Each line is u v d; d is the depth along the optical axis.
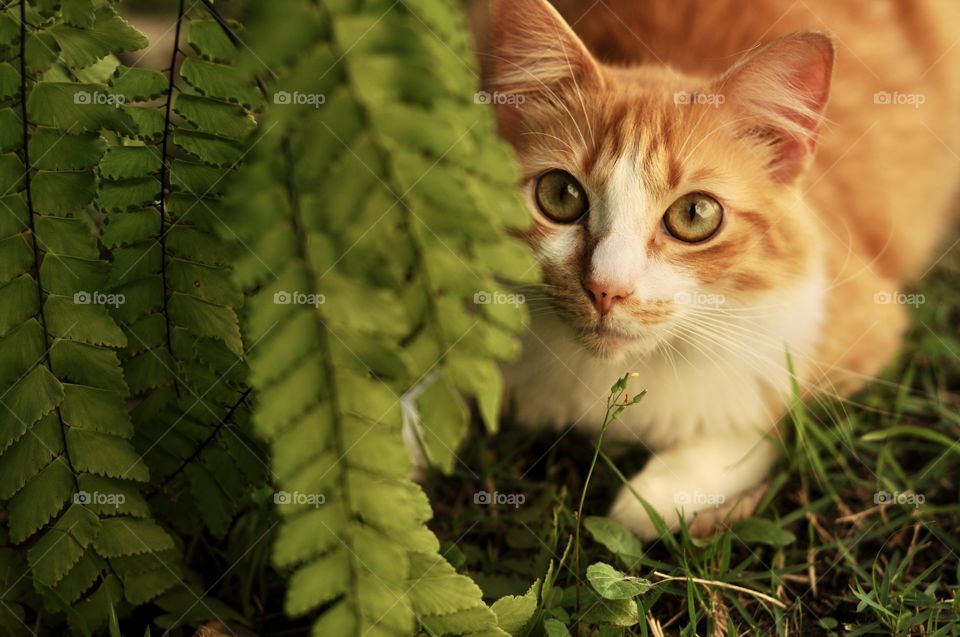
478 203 0.56
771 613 0.66
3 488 0.61
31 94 0.60
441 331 0.56
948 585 0.67
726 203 0.68
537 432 0.73
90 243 0.61
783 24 0.76
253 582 0.66
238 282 0.56
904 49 0.78
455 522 0.69
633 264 0.67
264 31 0.52
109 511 0.62
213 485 0.63
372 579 0.57
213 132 0.60
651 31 0.76
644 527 0.69
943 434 0.73
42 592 0.62
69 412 0.61
